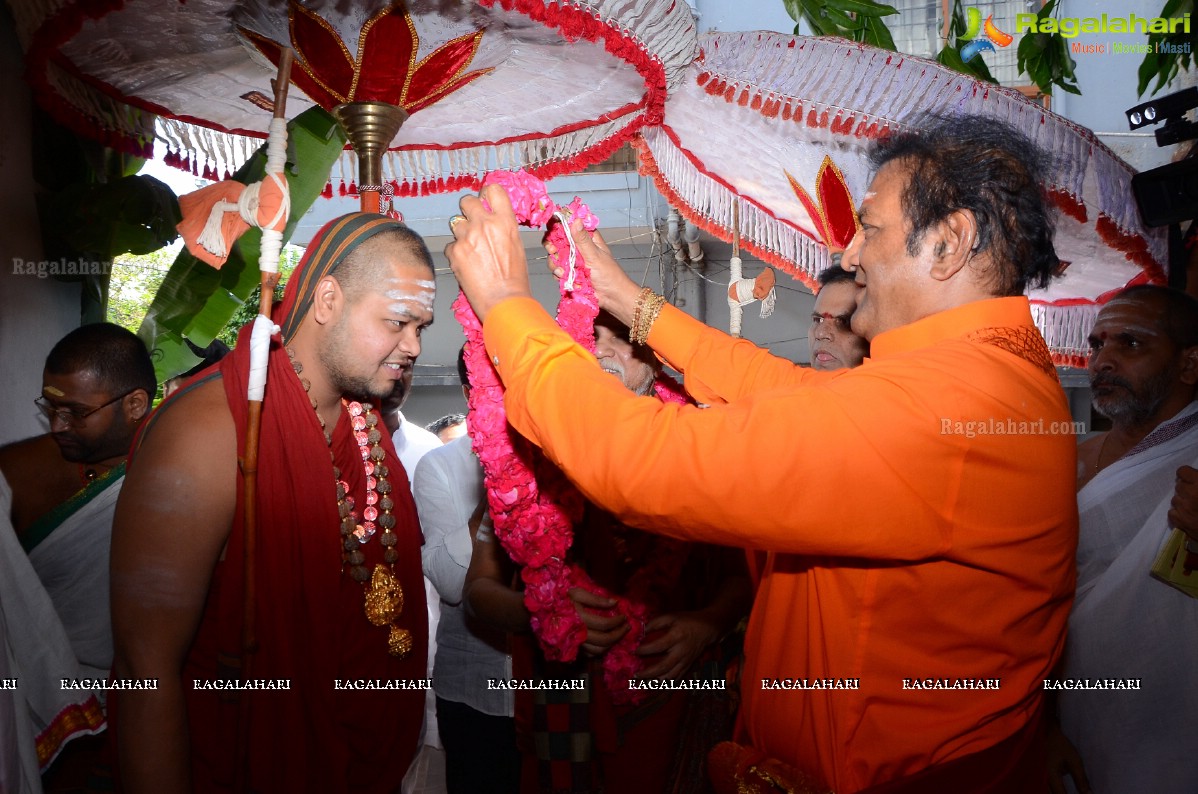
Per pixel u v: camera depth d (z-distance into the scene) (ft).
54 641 5.60
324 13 5.24
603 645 5.38
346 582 5.36
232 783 4.90
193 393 4.95
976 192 4.30
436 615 12.50
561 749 5.65
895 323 4.58
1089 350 9.22
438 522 8.35
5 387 6.68
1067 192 7.36
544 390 4.30
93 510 6.27
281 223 4.73
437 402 28.81
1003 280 4.41
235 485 4.84
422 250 5.27
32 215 7.01
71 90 6.75
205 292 7.35
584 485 4.22
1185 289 8.16
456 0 5.18
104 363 6.27
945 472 3.97
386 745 5.46
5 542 5.46
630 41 5.72
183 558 4.65
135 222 7.09
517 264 4.62
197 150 7.75
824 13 8.96
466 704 7.78
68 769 6.40
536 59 6.20
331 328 5.14
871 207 4.55
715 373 5.65
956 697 4.23
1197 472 6.74
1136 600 7.03
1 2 6.61
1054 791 7.13
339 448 5.46
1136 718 6.95
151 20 5.85
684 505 4.00
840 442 3.89
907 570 4.19
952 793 4.18
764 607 4.96
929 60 7.41
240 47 6.23
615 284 5.83
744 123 8.02
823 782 4.39
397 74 5.60
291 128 6.79
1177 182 7.54
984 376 4.09
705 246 24.85
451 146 7.75
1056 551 4.29
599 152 7.47
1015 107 7.34
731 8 19.75
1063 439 4.30
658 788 5.79
